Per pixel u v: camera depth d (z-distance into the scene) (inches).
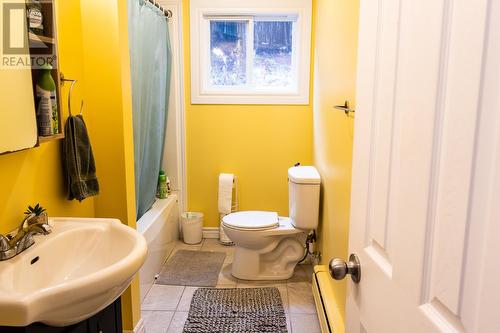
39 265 48.4
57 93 57.0
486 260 18.8
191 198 141.1
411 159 26.4
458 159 21.1
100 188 76.2
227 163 137.9
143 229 101.3
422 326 24.9
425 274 24.9
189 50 131.4
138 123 100.0
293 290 106.0
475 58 19.6
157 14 116.2
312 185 105.8
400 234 28.1
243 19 132.0
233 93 133.3
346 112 75.2
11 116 46.9
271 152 136.3
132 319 80.0
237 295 102.4
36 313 35.9
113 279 41.1
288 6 127.4
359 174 37.0
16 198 54.4
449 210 22.0
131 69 95.5
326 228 99.2
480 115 19.3
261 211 126.3
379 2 32.1
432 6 23.6
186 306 97.1
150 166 117.0
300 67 130.2
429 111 24.0
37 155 59.1
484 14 18.9
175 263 121.8
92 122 74.3
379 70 32.3
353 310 39.0
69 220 58.8
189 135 136.9
